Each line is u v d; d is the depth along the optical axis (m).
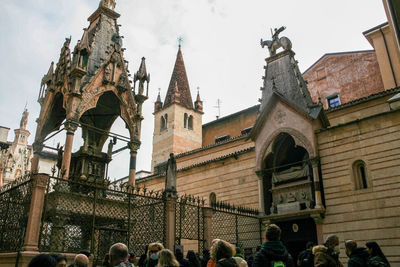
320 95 34.19
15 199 13.37
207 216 18.39
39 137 19.55
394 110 19.50
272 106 25.05
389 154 19.23
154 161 48.16
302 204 22.05
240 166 27.31
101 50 20.33
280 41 27.42
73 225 14.22
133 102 20.03
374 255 8.59
